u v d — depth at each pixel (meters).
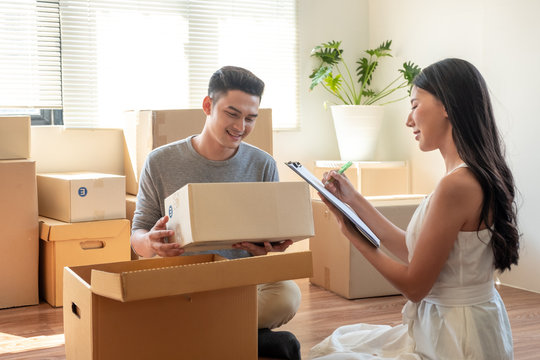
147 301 1.47
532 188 3.20
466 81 1.50
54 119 3.72
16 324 2.75
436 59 3.81
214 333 1.56
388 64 4.24
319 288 3.35
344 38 4.36
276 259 1.54
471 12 3.53
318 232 3.37
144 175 2.12
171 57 3.94
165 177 2.09
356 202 1.89
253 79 1.98
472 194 1.46
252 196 1.70
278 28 4.20
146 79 3.88
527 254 3.25
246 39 4.12
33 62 3.59
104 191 3.15
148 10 3.86
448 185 1.47
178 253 1.77
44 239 3.06
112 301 1.43
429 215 1.50
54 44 3.63
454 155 1.55
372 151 4.08
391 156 4.24
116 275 1.34
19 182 3.02
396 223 3.10
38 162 3.61
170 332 1.50
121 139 3.82
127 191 3.75
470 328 1.50
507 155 3.32
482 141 1.49
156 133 3.10
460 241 1.51
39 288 3.25
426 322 1.58
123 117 3.75
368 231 1.60
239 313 1.59
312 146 4.34
